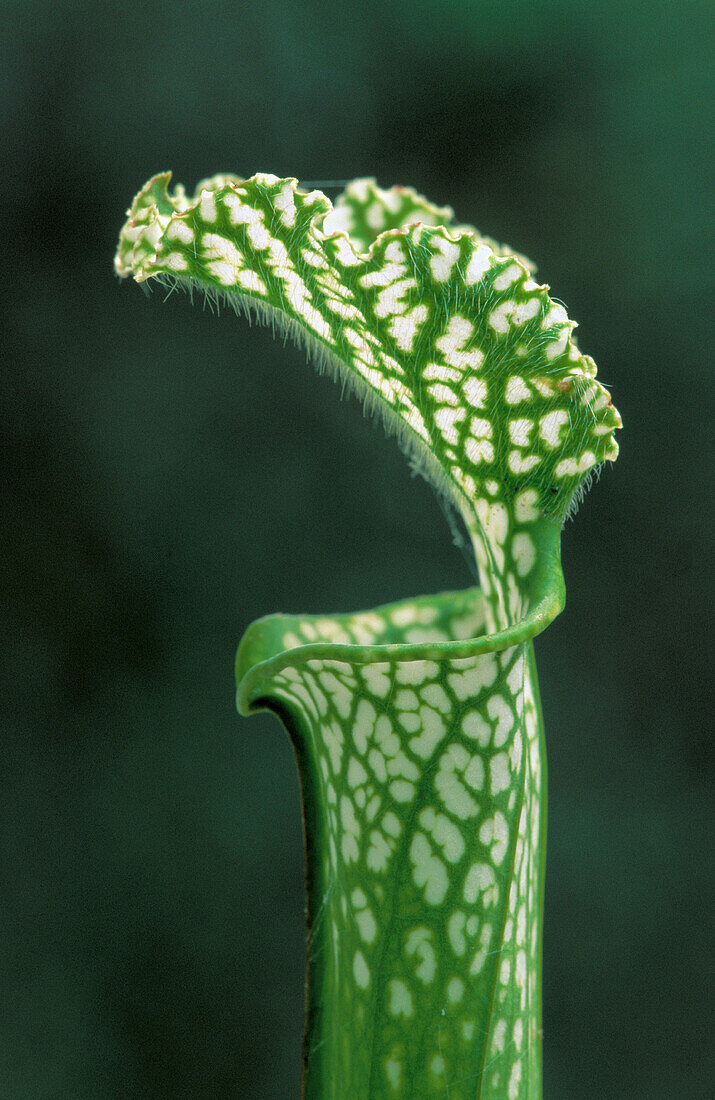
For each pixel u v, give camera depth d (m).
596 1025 1.27
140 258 0.56
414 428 0.57
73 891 1.31
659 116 1.35
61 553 1.35
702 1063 1.25
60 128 1.36
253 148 1.37
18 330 1.36
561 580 0.56
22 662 1.34
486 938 0.56
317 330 0.56
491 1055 0.56
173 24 1.37
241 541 1.37
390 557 1.37
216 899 1.32
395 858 0.56
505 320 0.55
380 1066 0.56
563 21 1.35
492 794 0.56
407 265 0.55
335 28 1.37
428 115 1.37
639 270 1.35
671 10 1.34
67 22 1.36
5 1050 1.25
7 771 1.32
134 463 1.36
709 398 1.34
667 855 1.30
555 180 1.36
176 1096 1.27
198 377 1.38
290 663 0.56
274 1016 1.29
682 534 1.33
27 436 1.36
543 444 0.56
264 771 1.34
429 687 0.56
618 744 1.33
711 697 1.32
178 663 1.35
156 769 1.34
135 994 1.29
